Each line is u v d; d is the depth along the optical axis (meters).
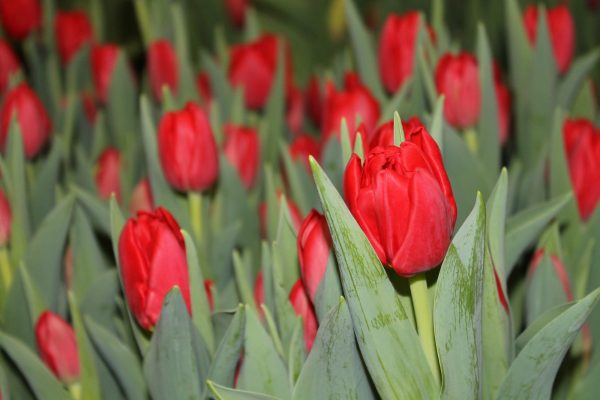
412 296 1.20
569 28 1.60
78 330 1.35
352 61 1.78
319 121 1.79
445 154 1.34
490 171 1.46
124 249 1.25
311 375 1.22
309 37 2.27
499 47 1.89
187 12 2.19
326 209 1.17
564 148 1.42
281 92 1.63
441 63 1.46
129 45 2.28
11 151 1.44
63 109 1.73
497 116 1.46
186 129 1.38
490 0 1.91
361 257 1.18
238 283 1.34
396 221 1.16
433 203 1.16
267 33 2.27
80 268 1.42
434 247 1.17
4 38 1.90
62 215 1.40
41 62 1.87
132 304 1.26
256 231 1.48
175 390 1.26
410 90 1.54
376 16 2.08
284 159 1.48
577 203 1.40
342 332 1.21
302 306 1.27
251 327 1.25
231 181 1.47
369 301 1.19
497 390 1.26
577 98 1.63
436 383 1.20
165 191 1.41
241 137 1.50
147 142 1.41
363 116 1.44
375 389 1.24
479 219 1.18
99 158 1.64
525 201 1.49
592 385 1.32
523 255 1.40
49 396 1.32
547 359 1.22
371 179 1.17
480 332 1.21
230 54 1.77
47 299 1.41
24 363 1.32
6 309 1.40
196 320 1.27
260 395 1.21
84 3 2.36
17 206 1.43
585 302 1.20
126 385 1.32
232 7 1.92
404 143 1.17
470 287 1.19
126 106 1.70
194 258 1.26
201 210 1.43
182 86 1.65
